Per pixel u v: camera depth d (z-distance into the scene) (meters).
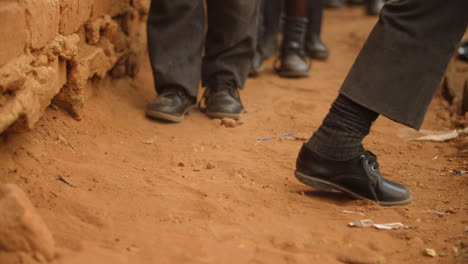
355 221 2.17
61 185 2.22
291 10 5.06
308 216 2.23
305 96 4.51
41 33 2.26
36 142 2.47
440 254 1.94
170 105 3.45
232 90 3.74
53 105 2.87
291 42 5.11
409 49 2.13
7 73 1.92
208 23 3.72
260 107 4.10
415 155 3.17
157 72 3.52
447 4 2.07
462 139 3.36
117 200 2.19
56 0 2.44
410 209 2.37
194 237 1.96
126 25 3.96
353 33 7.58
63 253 1.73
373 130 3.65
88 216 2.03
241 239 1.98
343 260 1.89
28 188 2.12
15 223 1.62
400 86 2.16
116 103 3.54
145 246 1.86
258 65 5.01
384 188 2.39
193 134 3.35
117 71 3.77
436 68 2.14
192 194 2.36
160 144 3.07
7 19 1.93
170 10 3.46
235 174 2.67
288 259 1.85
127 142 3.01
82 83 2.90
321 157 2.38
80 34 3.07
